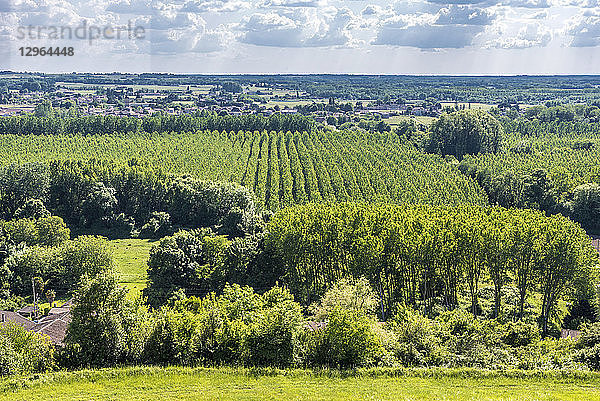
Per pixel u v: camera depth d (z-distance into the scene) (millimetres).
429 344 61406
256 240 111750
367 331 59344
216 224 156250
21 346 57844
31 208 155875
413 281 96625
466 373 56312
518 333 66750
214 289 106000
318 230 101938
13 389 51812
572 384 54062
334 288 84625
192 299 70125
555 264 90000
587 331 65938
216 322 60250
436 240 92188
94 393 51344
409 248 92562
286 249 102625
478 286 103875
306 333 60688
